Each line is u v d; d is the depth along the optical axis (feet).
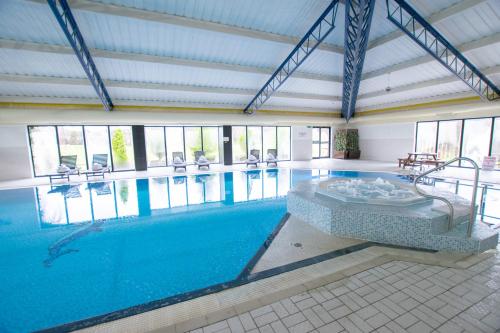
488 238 9.05
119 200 20.98
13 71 21.12
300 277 7.91
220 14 17.13
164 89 26.35
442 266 8.05
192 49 21.07
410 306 6.16
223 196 21.93
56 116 25.75
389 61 24.56
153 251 11.71
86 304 7.87
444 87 28.17
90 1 14.71
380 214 10.39
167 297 7.65
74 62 21.01
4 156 28.99
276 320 5.82
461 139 32.24
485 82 23.58
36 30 16.81
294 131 44.80
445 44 19.10
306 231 12.30
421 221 9.57
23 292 8.62
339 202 12.51
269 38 19.65
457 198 12.50
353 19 17.51
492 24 17.15
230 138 39.58
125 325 6.13
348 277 7.52
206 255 11.12
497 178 24.23
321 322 5.71
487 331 5.35
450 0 15.83
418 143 37.42
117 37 18.44
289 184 26.48
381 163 38.37
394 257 8.72
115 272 9.86
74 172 28.71
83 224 15.48
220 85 28.48
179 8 16.16
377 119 37.86
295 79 29.30
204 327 5.67
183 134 41.06
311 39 21.30
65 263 10.71
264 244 11.48
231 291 7.31
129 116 28.66
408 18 18.25
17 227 15.02
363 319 5.76
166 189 24.66
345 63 23.95
